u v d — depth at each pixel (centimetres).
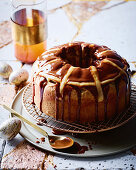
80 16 142
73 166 81
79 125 86
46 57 92
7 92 104
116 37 129
